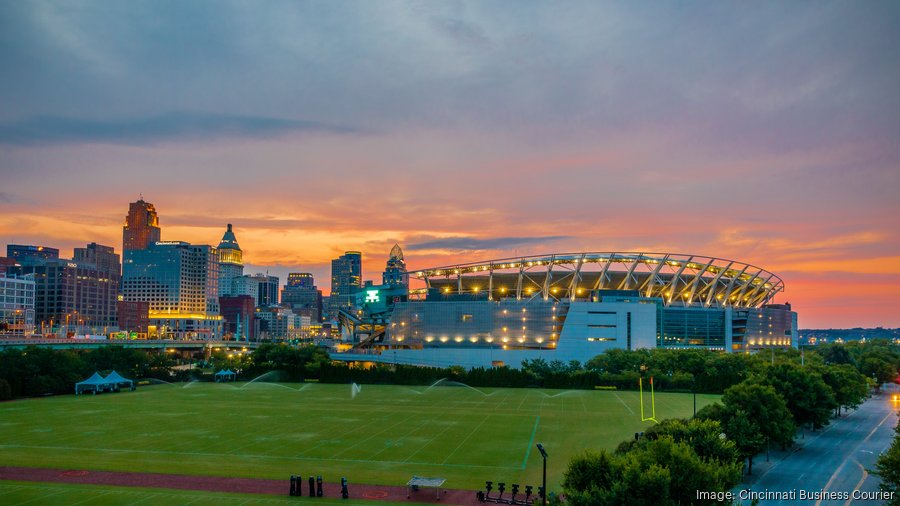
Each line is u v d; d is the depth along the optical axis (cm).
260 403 15425
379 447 9681
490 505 6731
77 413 13475
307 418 12744
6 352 17500
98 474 7962
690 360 18950
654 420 12406
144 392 18325
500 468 8338
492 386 19788
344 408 14412
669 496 5050
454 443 10006
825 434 11619
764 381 10969
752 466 8956
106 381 18350
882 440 11006
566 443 10025
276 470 8206
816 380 11112
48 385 17300
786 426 9188
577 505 5078
